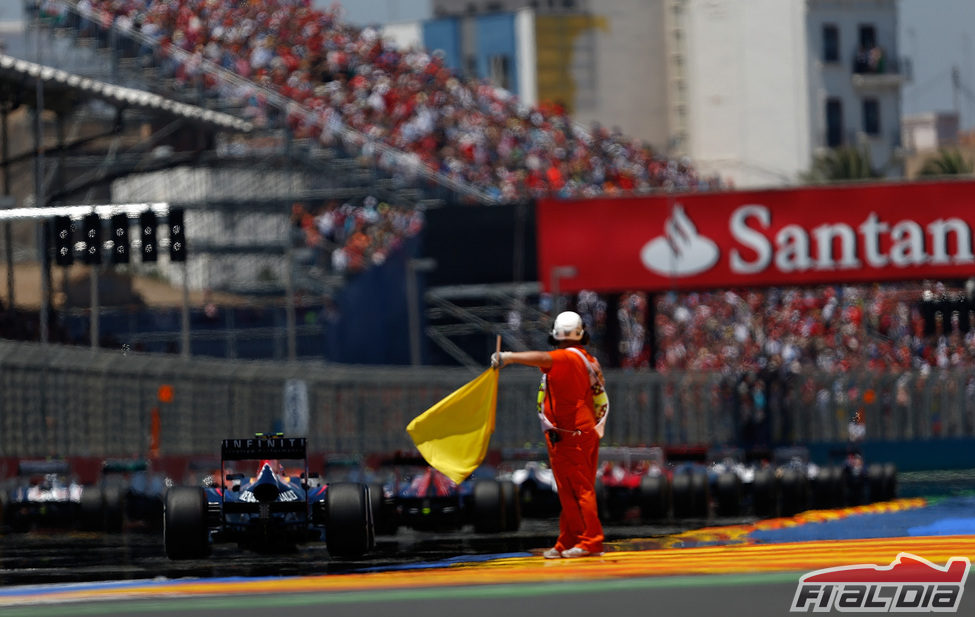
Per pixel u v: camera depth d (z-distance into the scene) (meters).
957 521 88.94
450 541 80.31
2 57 189.00
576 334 59.00
